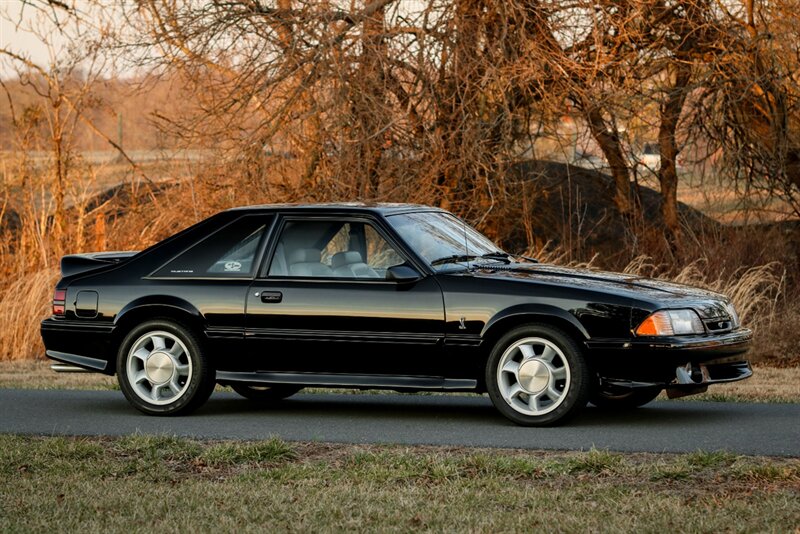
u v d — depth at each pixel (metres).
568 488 6.89
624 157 20.97
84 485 7.11
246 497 6.74
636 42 19.39
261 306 9.71
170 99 18.70
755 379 13.26
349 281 9.57
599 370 9.05
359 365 9.52
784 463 7.50
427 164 18.41
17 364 16.33
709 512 6.17
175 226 20.11
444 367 9.34
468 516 6.21
